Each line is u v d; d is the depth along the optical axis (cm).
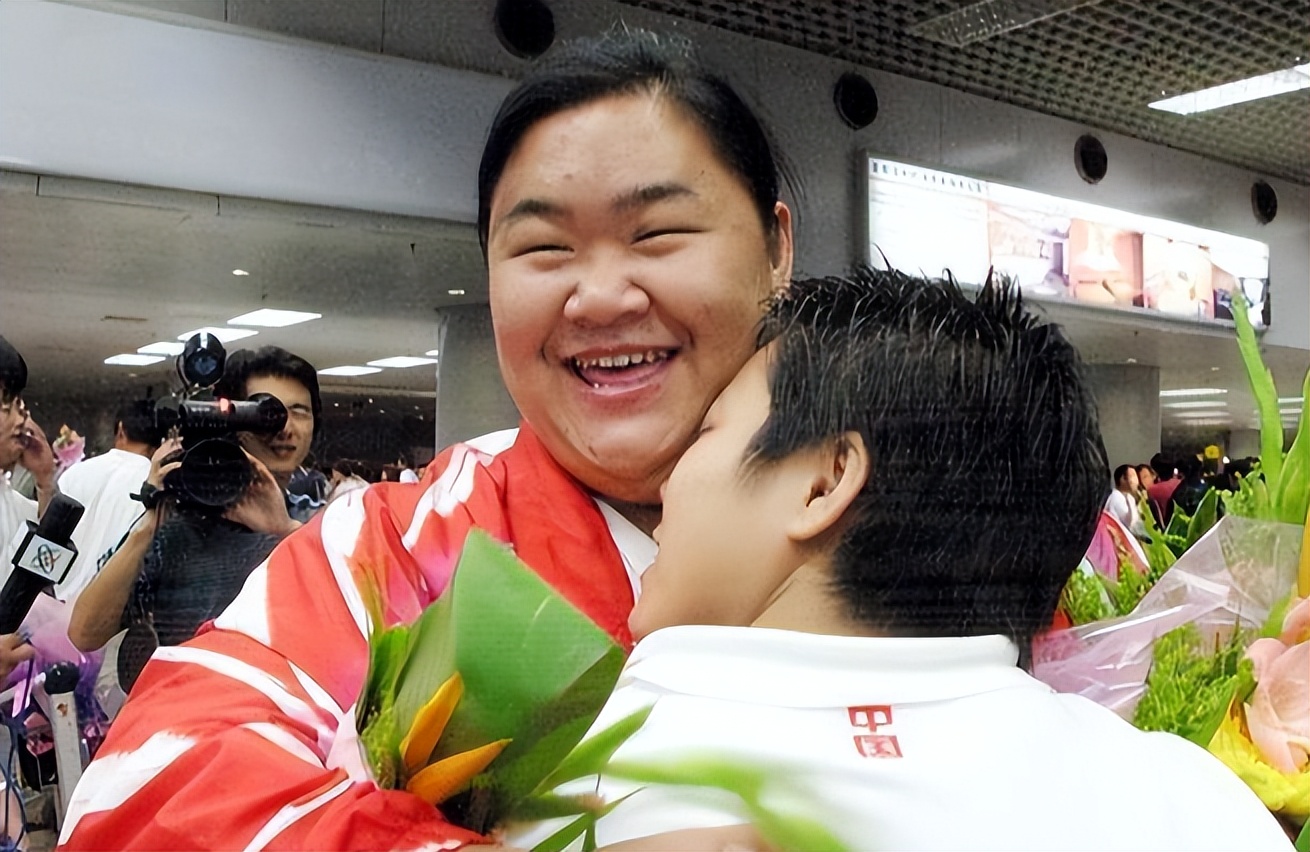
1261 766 80
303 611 65
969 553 67
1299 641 82
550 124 65
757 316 67
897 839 62
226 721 63
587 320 66
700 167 66
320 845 60
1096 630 80
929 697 64
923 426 66
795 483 66
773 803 63
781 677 64
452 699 62
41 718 65
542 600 63
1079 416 69
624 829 63
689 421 66
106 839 62
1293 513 84
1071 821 63
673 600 67
